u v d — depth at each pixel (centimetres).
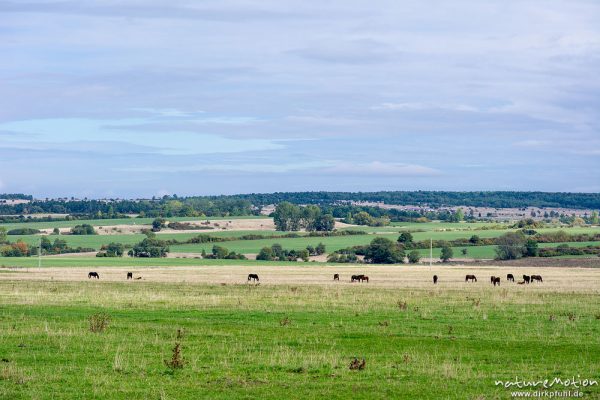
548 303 5659
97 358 3177
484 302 5741
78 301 5691
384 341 3697
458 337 3825
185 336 3800
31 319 4469
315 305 5394
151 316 4722
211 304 5475
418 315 4775
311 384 2708
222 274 11381
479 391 2622
